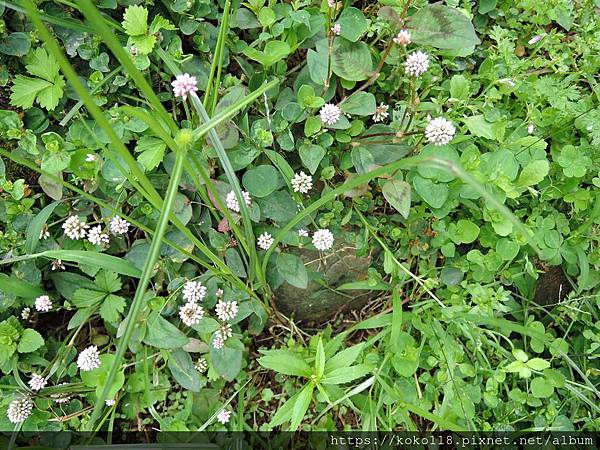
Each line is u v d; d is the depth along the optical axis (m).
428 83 0.20
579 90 0.22
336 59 0.19
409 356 0.19
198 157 0.18
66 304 0.19
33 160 0.19
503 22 0.23
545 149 0.22
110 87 0.19
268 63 0.19
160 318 0.19
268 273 0.20
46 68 0.18
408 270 0.21
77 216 0.19
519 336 0.23
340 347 0.22
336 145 0.20
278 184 0.19
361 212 0.21
